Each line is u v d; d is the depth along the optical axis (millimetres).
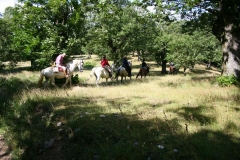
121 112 8109
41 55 16016
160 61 40469
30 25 16109
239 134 6215
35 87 13914
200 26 18641
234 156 5164
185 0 13086
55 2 15141
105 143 6273
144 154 5566
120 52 37656
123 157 5598
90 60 63094
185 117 7703
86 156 5941
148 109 8883
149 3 15180
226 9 13836
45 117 8562
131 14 35594
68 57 16672
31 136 7473
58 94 11734
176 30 41594
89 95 11992
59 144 6887
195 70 51188
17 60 30031
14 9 16172
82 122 7578
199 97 10398
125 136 6492
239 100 9516
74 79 16656
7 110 9484
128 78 25625
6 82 14469
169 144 5852
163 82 17250
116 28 35188
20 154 6832
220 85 14016
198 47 38938
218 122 7105
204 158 5141
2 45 26297
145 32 37469
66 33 16438
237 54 14375
